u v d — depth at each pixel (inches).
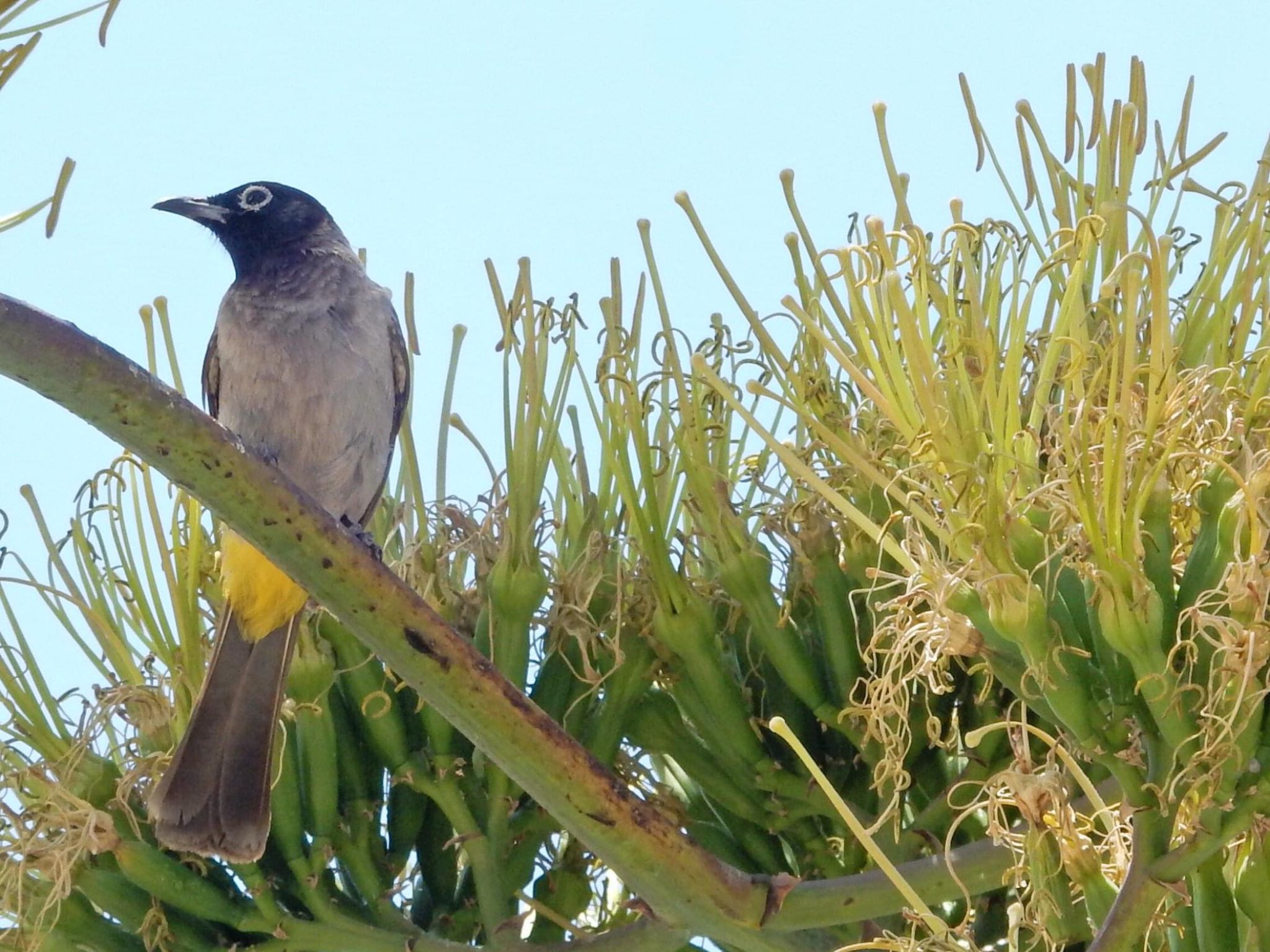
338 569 257.9
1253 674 239.9
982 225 317.7
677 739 352.5
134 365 237.9
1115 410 254.8
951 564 268.7
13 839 323.9
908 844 331.6
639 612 347.6
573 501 362.3
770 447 278.2
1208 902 263.9
